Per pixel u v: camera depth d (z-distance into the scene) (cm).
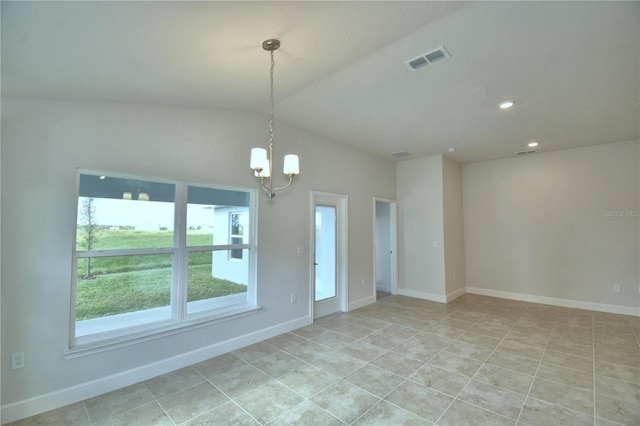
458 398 249
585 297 516
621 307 486
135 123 285
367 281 550
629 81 281
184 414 230
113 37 172
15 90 219
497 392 257
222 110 347
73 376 246
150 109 295
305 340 376
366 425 216
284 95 312
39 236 236
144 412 232
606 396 250
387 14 186
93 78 219
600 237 504
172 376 288
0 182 221
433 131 437
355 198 530
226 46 204
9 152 225
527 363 311
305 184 440
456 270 608
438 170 577
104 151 266
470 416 226
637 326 423
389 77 275
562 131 434
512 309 513
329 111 363
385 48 227
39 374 232
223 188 354
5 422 218
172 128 309
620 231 489
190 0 150
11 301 223
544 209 557
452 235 600
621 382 272
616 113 362
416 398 249
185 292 318
